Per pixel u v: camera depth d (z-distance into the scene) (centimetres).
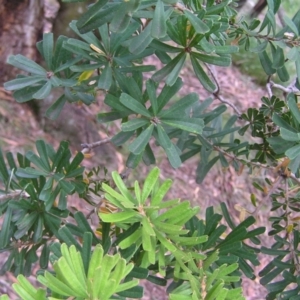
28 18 140
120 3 34
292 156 40
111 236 48
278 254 54
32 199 49
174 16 36
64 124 159
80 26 34
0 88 152
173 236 35
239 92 224
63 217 50
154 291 150
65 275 26
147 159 47
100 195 54
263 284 54
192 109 67
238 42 51
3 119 149
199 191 180
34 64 49
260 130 63
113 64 45
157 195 34
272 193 62
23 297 27
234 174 192
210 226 43
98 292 26
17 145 145
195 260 39
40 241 52
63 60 49
